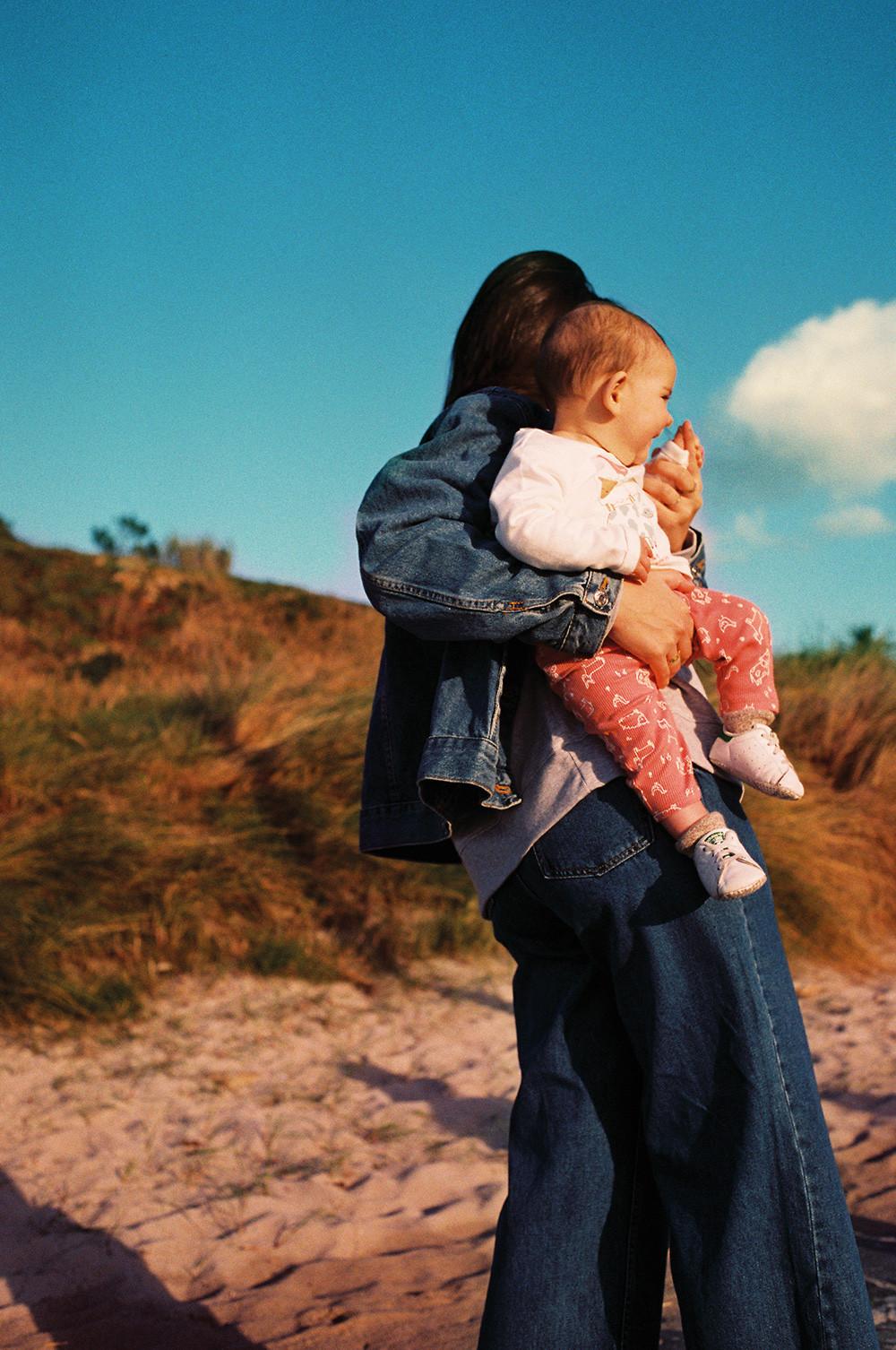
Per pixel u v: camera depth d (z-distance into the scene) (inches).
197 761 270.5
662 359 73.2
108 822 230.8
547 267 86.1
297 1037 192.1
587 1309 64.6
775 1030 63.7
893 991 234.1
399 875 247.6
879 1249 115.5
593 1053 68.5
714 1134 63.0
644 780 64.9
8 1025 185.3
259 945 222.1
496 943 240.2
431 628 67.0
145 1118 156.4
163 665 524.1
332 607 640.4
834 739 345.4
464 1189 135.8
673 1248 63.7
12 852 214.1
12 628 538.9
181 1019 195.6
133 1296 109.1
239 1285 111.8
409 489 69.6
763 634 73.3
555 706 69.7
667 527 77.0
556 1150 66.7
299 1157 144.6
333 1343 98.2
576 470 69.2
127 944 212.4
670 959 64.1
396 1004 210.8
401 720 77.4
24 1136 149.5
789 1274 61.8
